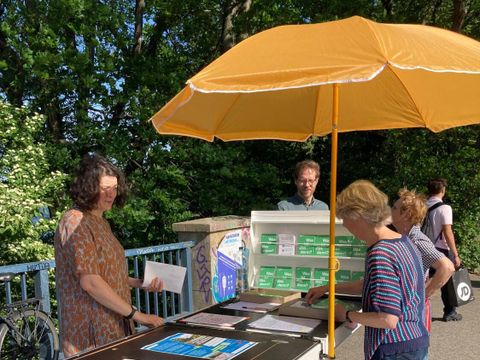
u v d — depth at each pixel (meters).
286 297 3.19
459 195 9.73
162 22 10.70
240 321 2.75
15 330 4.16
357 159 11.59
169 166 9.14
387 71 3.12
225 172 9.28
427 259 3.31
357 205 2.31
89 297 2.53
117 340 2.40
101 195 2.61
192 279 5.24
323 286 2.99
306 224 3.49
